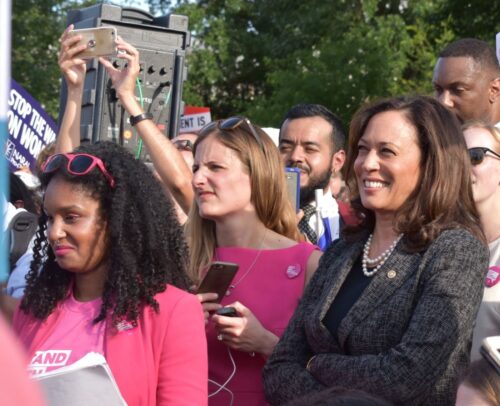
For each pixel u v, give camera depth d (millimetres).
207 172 3482
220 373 3262
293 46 19938
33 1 20859
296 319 2943
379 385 2531
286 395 2771
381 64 16641
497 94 4902
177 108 5633
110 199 2559
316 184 4980
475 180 3598
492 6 16062
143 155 5406
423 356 2527
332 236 4895
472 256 2668
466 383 1784
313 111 5082
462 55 4848
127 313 2502
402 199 2783
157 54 5559
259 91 22922
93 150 2629
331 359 2691
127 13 5531
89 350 2502
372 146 2822
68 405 2273
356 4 19531
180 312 2543
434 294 2602
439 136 2785
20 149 6922
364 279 2807
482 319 3270
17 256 3715
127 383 2453
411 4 19062
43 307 2627
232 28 22375
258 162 3504
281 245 3506
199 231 3582
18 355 855
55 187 2559
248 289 3391
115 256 2533
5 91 1038
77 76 4480
